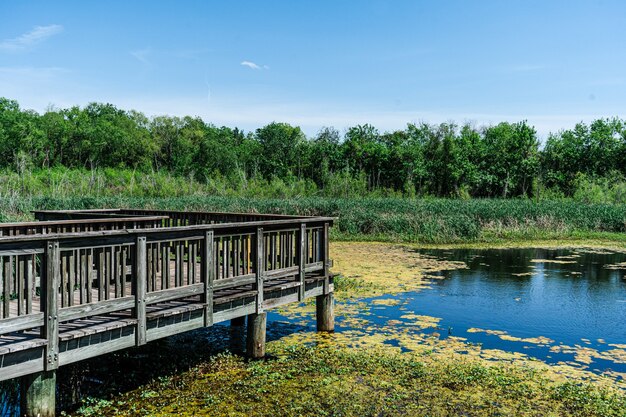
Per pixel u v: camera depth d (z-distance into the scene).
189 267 7.02
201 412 6.19
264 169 65.12
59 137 65.31
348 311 11.52
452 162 57.25
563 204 32.53
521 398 6.79
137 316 6.24
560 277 15.84
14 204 22.44
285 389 6.95
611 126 66.25
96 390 6.89
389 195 47.81
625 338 9.77
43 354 5.38
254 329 8.21
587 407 6.53
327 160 60.00
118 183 40.12
